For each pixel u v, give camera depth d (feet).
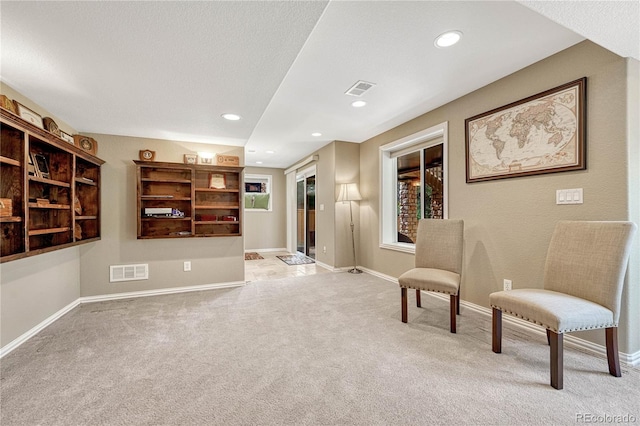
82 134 11.34
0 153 6.56
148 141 12.26
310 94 10.08
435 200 12.67
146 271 12.07
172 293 12.36
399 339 7.72
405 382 5.78
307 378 5.93
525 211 8.38
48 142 7.75
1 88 7.20
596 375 5.95
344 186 15.94
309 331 8.26
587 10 4.87
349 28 6.43
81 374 6.08
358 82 9.15
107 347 7.30
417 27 6.41
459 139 10.43
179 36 5.42
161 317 9.44
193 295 11.98
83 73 6.79
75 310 10.18
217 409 5.00
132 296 11.83
